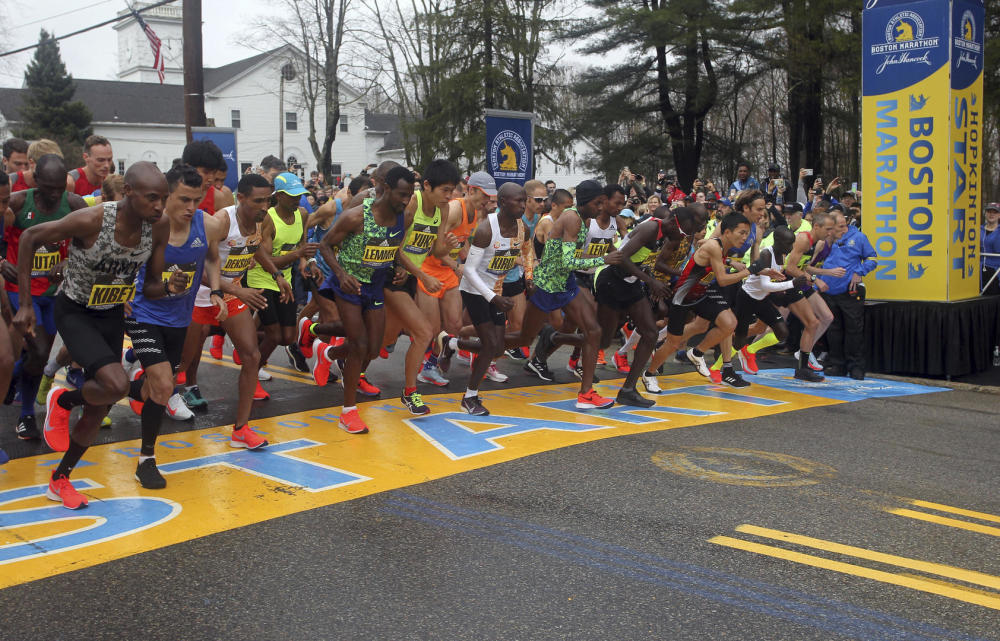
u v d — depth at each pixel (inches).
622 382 325.1
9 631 120.1
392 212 224.4
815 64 824.9
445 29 1262.3
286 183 259.6
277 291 274.2
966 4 333.7
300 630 120.6
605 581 138.2
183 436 232.5
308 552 149.9
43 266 216.2
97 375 165.6
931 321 329.7
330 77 1494.8
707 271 293.9
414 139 1337.4
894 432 245.8
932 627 123.2
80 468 201.8
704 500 179.9
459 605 128.8
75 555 148.4
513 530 161.2
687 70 1105.4
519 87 1243.8
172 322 188.5
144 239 167.0
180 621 123.3
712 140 1221.7
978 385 321.4
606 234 270.8
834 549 153.3
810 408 278.5
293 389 300.4
